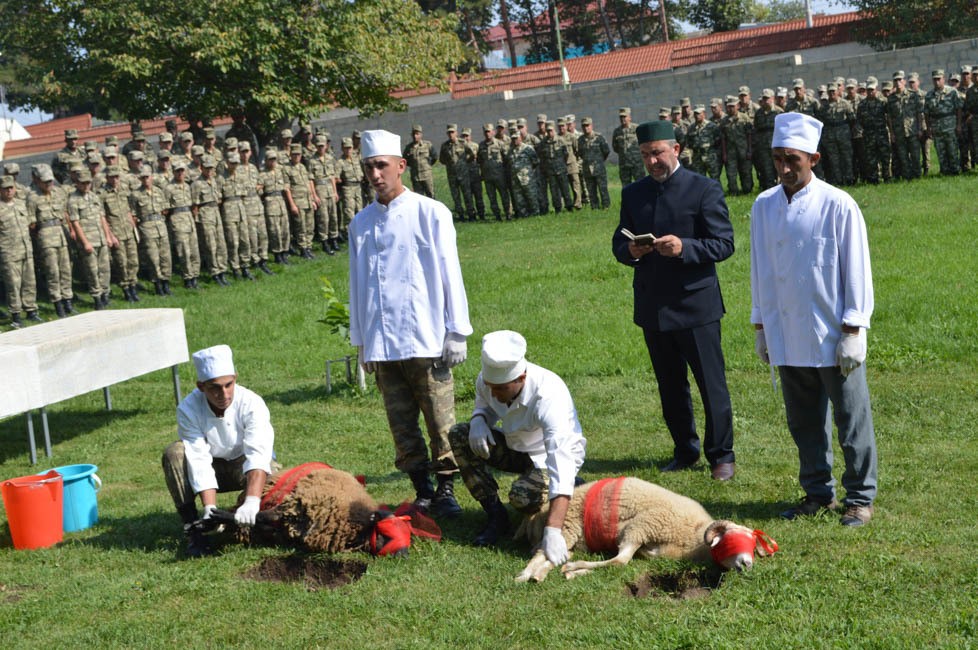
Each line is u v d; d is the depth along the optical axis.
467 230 23.14
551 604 4.92
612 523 5.48
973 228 15.57
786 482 6.76
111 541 6.51
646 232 7.05
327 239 21.67
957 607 4.57
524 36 67.25
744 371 9.82
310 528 5.85
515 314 13.41
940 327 10.37
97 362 9.41
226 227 18.91
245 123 25.53
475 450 5.87
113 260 17.34
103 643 4.84
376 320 6.39
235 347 13.45
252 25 22.78
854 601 4.70
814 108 22.66
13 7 23.89
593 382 10.03
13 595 5.65
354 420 9.49
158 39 22.58
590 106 36.56
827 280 5.80
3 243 15.31
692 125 23.31
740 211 20.27
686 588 5.13
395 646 4.60
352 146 22.41
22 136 42.62
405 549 5.70
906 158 22.19
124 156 19.55
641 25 64.75
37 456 9.21
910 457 7.04
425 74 26.64
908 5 36.69
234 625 4.93
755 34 41.50
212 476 6.16
